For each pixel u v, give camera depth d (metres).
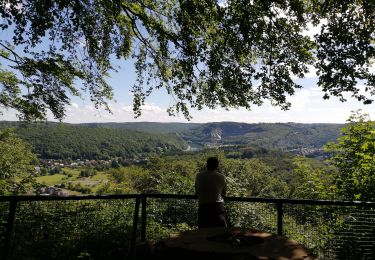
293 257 2.54
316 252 4.89
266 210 5.72
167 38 10.34
